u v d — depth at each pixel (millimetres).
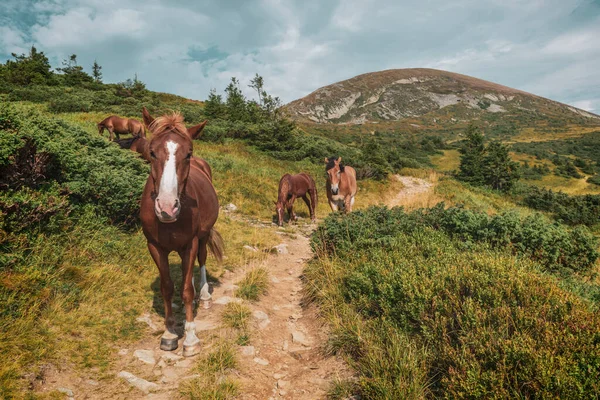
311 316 4273
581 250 4852
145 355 3154
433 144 92375
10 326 2859
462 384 2229
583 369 2094
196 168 4516
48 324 3127
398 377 2582
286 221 10305
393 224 5711
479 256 4027
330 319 3854
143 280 4523
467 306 2973
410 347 2895
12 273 3402
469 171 41938
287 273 6094
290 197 10070
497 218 5141
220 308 4250
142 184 6309
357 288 4117
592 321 2479
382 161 25812
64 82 36938
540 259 4766
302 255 7273
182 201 3156
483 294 3180
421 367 2691
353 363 3076
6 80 32031
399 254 4578
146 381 2799
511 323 2758
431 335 2920
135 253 5141
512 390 2143
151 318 3801
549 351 2193
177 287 4625
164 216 2666
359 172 21391
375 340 3219
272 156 21047
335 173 9125
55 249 4141
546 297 3031
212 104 31797
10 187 4375
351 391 2729
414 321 3346
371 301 3855
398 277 3826
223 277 5305
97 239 4945
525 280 3307
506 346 2355
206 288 4344
